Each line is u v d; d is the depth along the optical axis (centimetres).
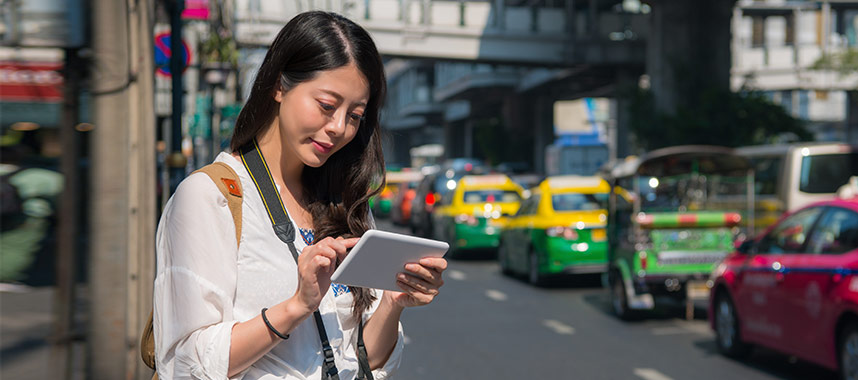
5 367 533
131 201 497
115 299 485
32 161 1193
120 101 486
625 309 1095
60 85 523
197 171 187
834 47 5906
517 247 1581
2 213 1109
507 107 7306
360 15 4391
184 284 175
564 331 1026
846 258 677
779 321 759
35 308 764
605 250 1412
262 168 193
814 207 754
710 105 3431
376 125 212
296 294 175
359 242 172
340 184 211
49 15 484
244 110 194
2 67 789
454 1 4525
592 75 5428
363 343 207
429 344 938
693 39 3884
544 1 6094
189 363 175
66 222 541
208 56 1778
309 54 184
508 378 759
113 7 484
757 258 810
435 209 2197
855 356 659
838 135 6744
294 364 189
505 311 1198
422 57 4553
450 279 1620
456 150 9894
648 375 773
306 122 185
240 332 173
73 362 512
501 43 4619
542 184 1511
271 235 187
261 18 3391
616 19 4775
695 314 1150
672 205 1145
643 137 3669
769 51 6150
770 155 1487
